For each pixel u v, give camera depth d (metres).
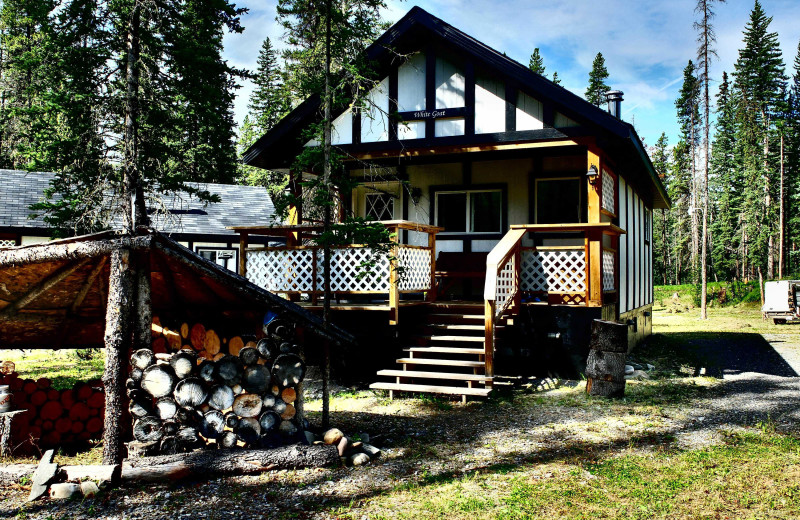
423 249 10.27
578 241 11.94
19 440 6.09
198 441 5.49
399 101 11.73
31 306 6.73
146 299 5.56
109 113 9.39
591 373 8.62
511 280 9.55
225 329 7.16
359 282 9.48
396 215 13.34
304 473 5.33
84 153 9.91
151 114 9.53
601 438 6.38
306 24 7.72
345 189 7.70
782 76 47.69
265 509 4.48
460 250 12.83
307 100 11.78
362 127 11.96
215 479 5.18
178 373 5.46
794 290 24.41
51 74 9.50
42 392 6.44
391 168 13.31
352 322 9.73
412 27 11.34
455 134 11.30
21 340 7.43
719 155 53.75
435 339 9.59
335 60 7.89
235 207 24.03
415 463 5.59
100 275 6.31
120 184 9.73
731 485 4.86
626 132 9.80
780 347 15.45
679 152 55.25
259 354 5.77
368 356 9.73
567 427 6.86
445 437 6.50
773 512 4.31
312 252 9.88
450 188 12.95
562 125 10.48
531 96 10.73
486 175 12.72
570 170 12.09
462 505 4.48
